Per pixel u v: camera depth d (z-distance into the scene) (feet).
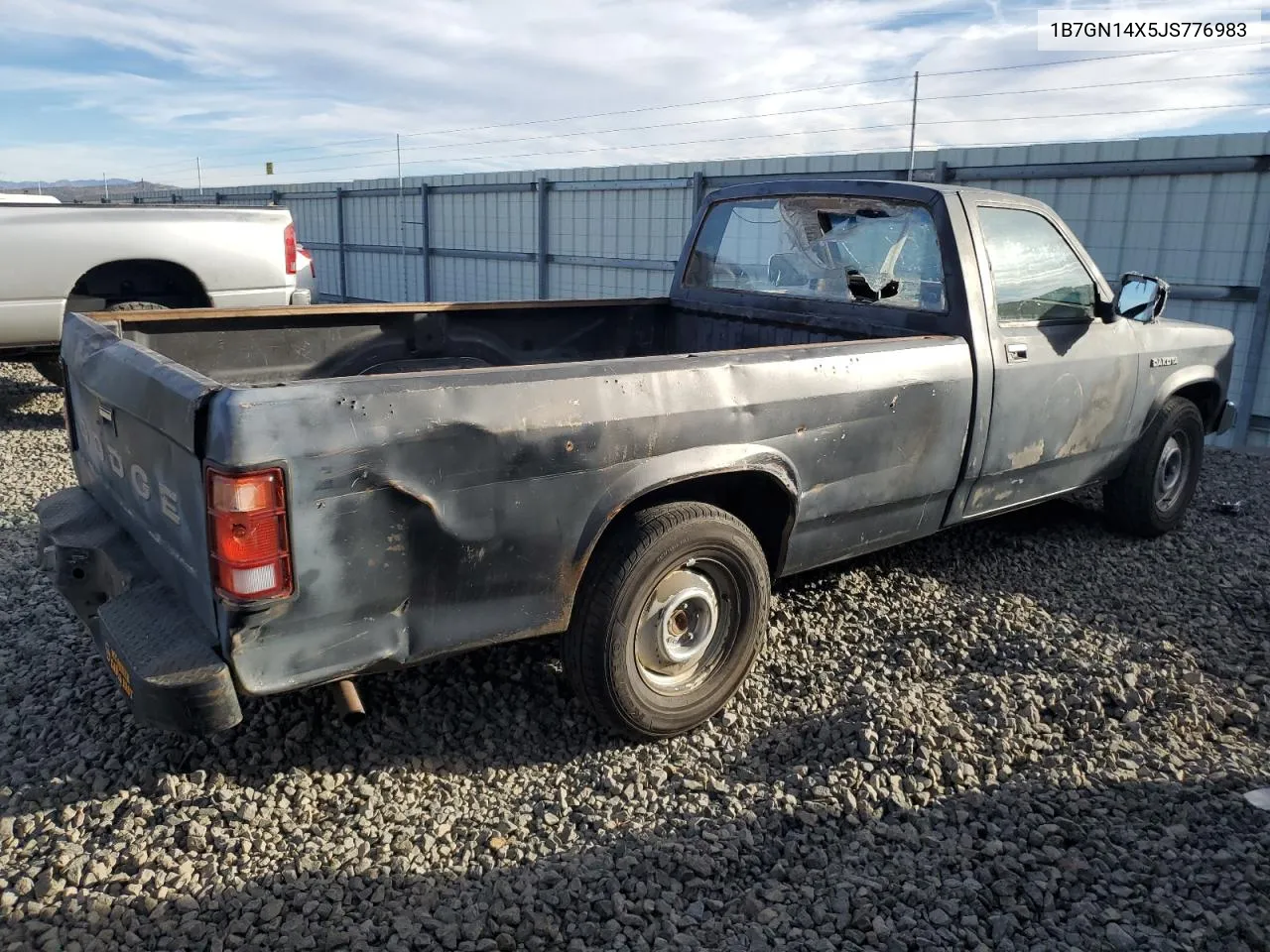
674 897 8.02
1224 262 25.50
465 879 8.16
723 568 10.36
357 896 7.89
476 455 8.18
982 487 13.37
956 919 7.81
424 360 14.29
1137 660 12.17
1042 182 28.48
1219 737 10.64
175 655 7.55
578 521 8.97
